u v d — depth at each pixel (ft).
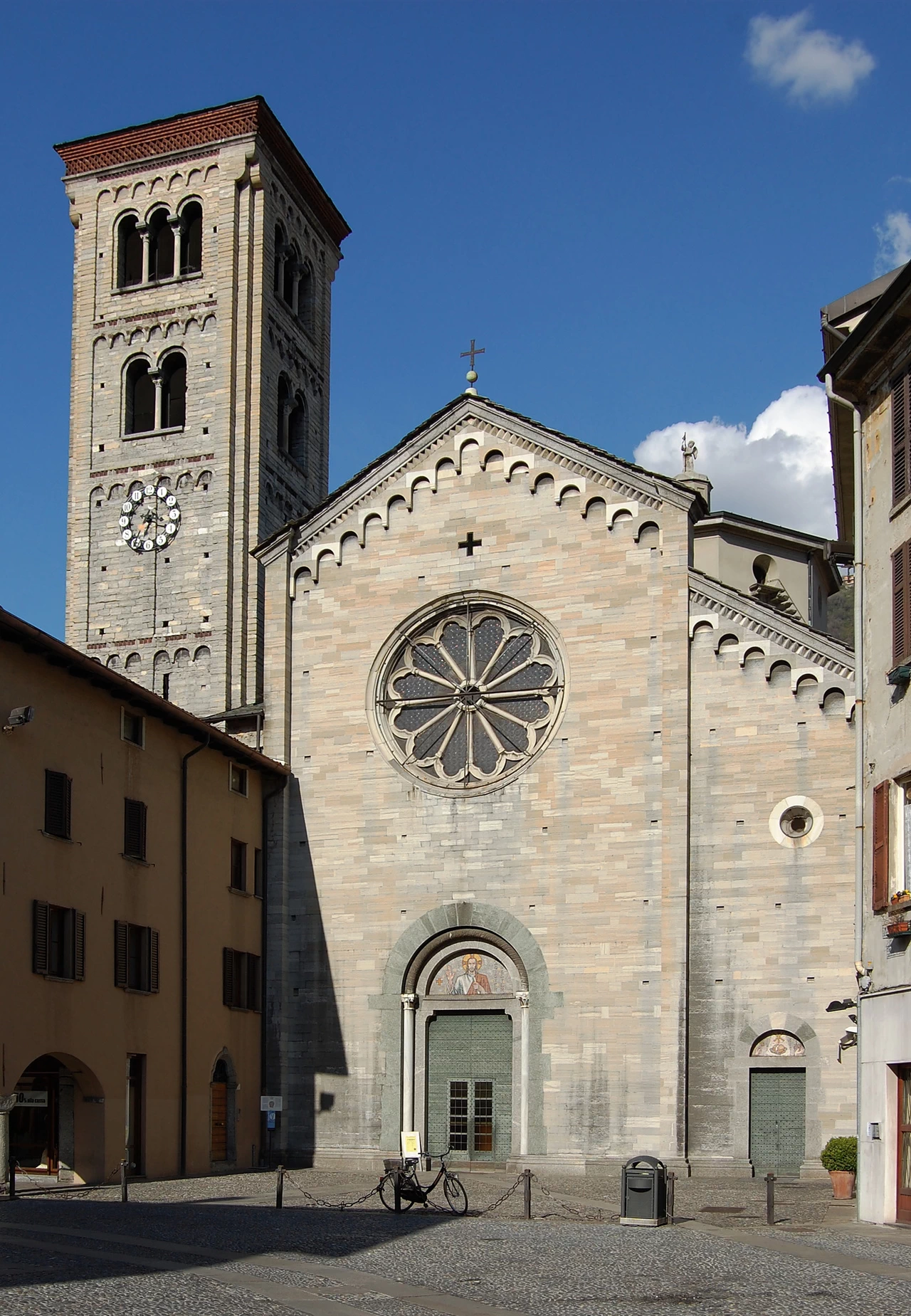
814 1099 153.07
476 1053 167.84
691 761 163.84
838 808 158.61
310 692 180.96
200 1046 160.76
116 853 148.66
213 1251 92.02
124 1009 147.54
